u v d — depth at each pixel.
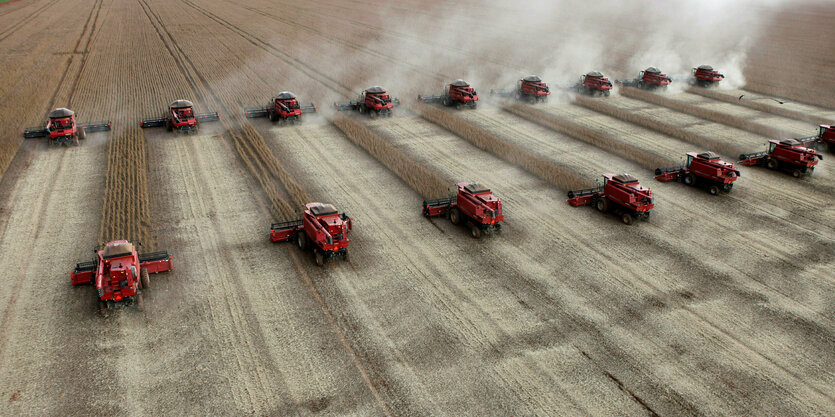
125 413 17.78
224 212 31.98
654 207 33.34
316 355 20.42
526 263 26.80
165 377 19.31
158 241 28.47
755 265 26.73
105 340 21.11
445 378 19.34
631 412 17.94
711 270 26.27
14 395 18.44
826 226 30.91
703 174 35.62
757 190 36.00
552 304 23.53
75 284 24.42
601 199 32.38
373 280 25.23
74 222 30.52
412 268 26.27
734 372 19.72
